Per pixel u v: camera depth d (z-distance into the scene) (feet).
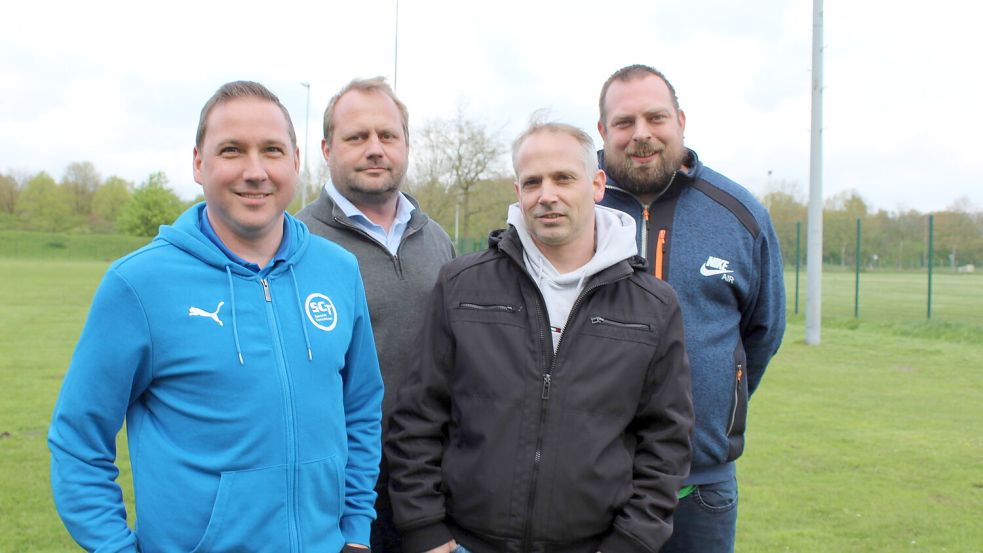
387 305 10.20
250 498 6.84
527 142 8.68
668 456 8.41
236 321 7.03
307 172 104.32
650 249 10.19
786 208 149.79
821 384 31.81
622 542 8.15
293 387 7.14
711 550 10.05
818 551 14.69
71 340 42.93
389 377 10.16
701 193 10.31
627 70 10.22
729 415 9.93
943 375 34.04
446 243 11.61
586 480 8.12
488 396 8.39
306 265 7.77
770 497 17.70
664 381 8.61
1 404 25.98
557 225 8.50
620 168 10.16
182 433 6.84
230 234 7.38
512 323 8.57
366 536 7.88
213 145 7.17
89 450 6.79
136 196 233.76
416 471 8.62
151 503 6.80
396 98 10.56
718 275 9.95
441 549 8.46
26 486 17.52
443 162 101.24
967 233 104.58
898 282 106.01
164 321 6.79
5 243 192.85
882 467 20.08
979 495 17.93
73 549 14.24
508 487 8.17
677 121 10.12
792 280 109.50
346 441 7.74
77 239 200.13
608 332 8.48
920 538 15.38
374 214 10.59
